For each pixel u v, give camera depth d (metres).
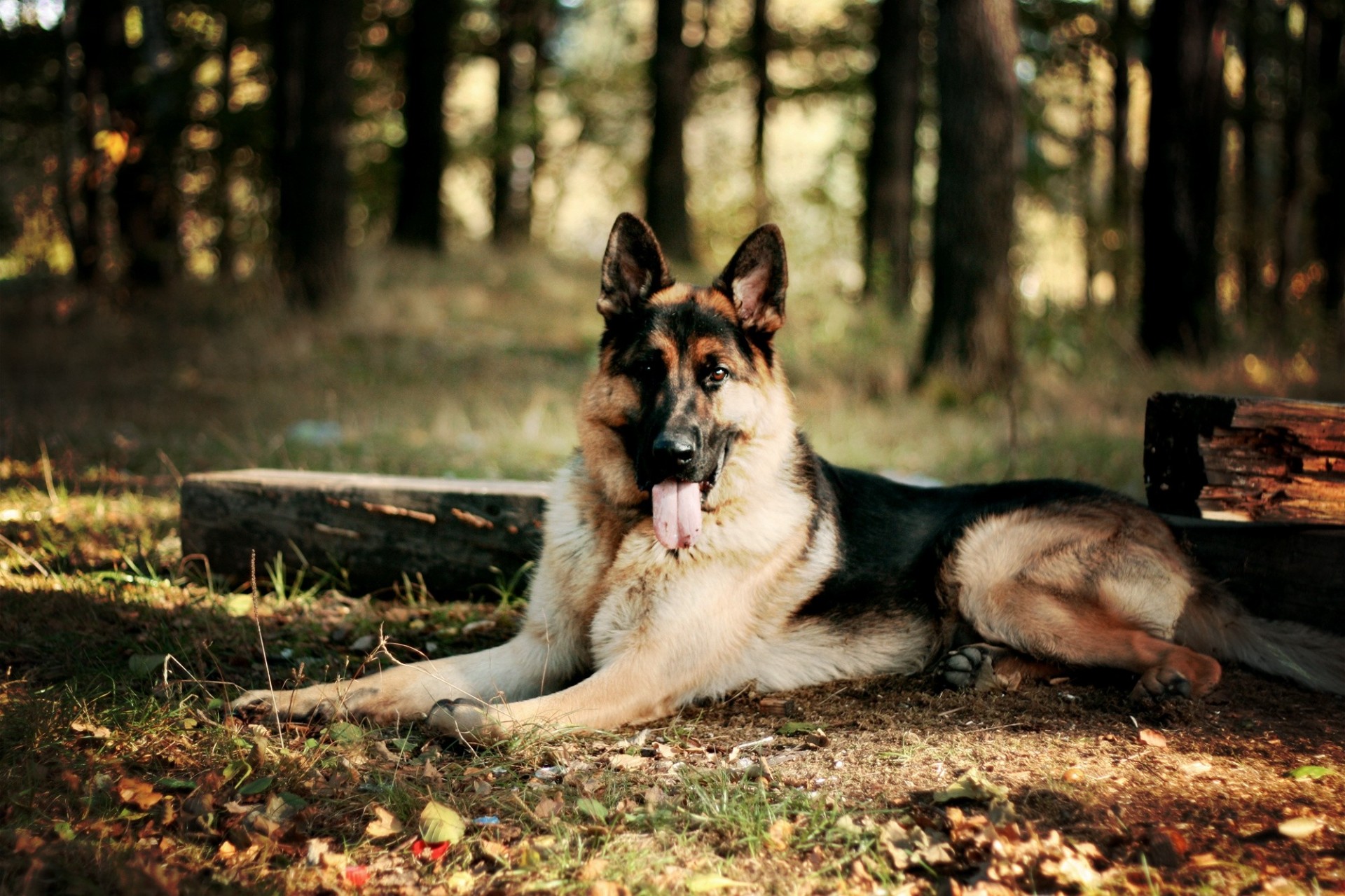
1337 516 3.96
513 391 11.17
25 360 12.33
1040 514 4.07
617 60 28.88
